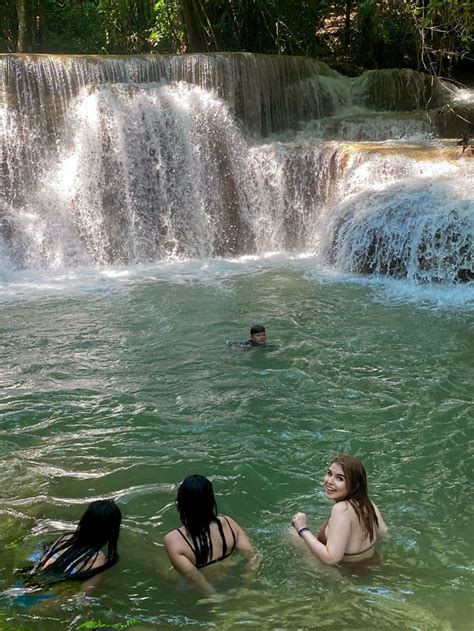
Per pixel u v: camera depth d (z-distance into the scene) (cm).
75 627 456
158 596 488
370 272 1310
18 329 1040
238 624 461
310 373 878
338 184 1485
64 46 2277
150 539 561
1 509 601
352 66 2219
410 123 1759
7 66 1464
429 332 1009
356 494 516
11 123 1457
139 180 1512
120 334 1016
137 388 845
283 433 735
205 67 1653
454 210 1250
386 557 527
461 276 1236
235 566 512
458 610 475
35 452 703
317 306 1127
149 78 1622
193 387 846
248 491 632
